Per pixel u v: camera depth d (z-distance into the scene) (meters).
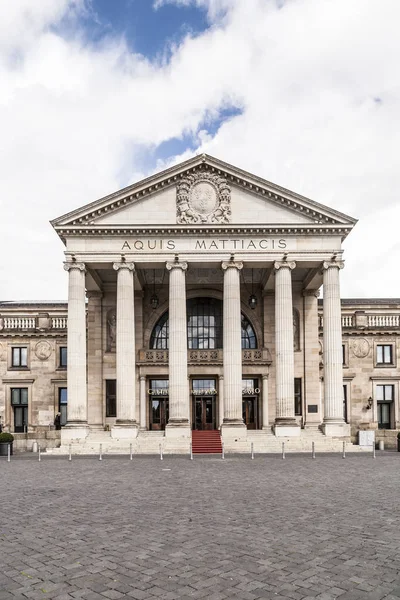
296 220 45.53
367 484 23.00
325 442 42.12
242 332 54.28
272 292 53.22
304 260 45.12
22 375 57.38
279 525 14.79
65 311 63.59
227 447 41.41
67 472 28.47
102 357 51.97
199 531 14.11
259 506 17.75
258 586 9.85
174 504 18.22
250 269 50.12
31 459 37.16
